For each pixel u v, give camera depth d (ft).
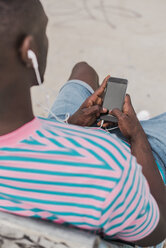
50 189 2.16
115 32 8.70
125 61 7.86
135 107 6.82
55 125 2.31
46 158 2.05
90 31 8.79
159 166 3.30
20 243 2.38
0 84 1.84
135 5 9.62
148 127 3.52
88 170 2.03
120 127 3.01
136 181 2.17
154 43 8.30
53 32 8.79
